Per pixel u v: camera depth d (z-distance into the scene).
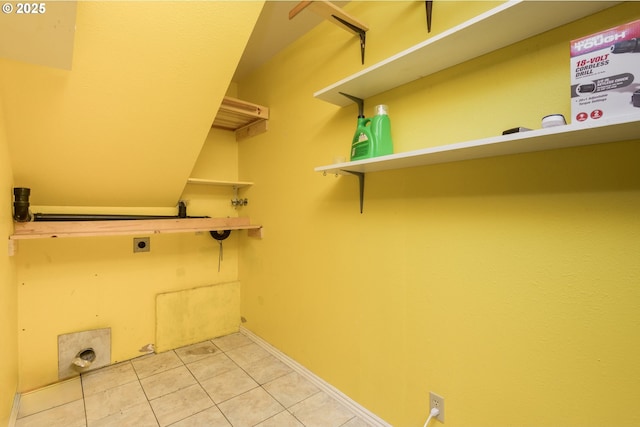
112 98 1.55
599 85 0.77
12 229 1.64
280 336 2.29
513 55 1.10
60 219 1.96
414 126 1.42
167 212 2.47
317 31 1.95
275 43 2.16
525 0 0.86
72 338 2.04
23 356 1.87
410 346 1.46
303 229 2.08
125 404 1.75
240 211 2.79
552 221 1.03
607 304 0.93
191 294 2.52
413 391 1.45
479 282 1.22
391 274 1.54
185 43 1.48
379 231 1.59
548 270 1.04
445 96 1.30
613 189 0.91
